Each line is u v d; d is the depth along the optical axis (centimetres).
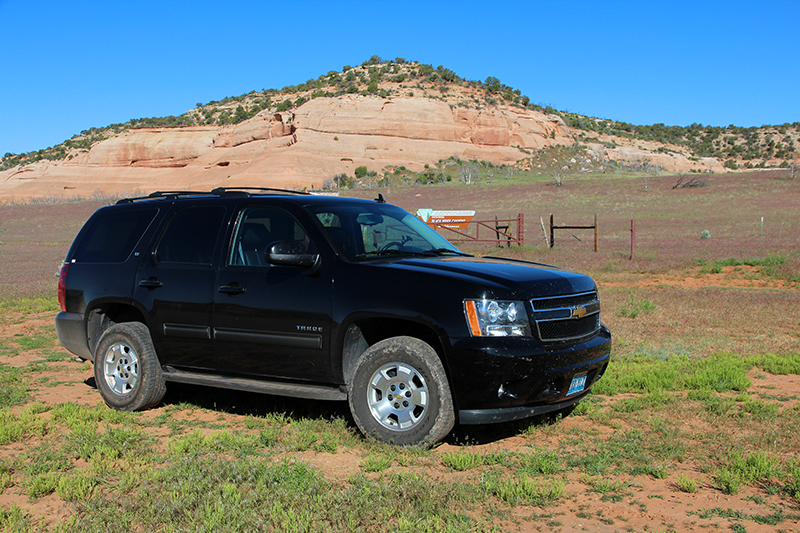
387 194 7906
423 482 361
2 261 2853
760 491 367
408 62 19525
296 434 478
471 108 15512
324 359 477
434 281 444
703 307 1093
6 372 744
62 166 15800
